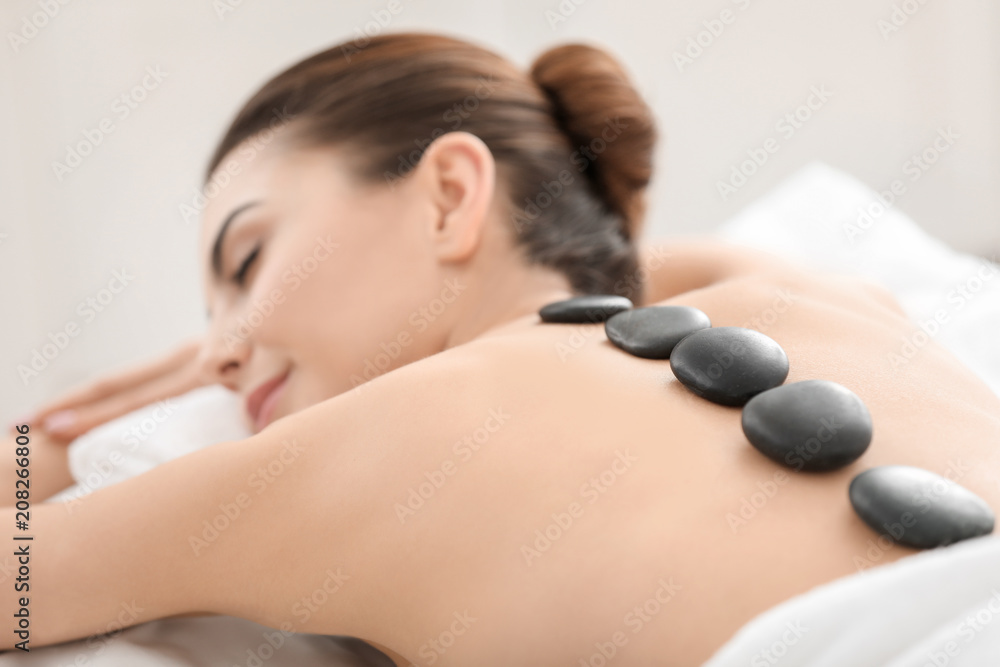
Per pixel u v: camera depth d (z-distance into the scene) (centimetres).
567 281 68
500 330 59
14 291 167
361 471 44
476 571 41
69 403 99
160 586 46
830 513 37
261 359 66
